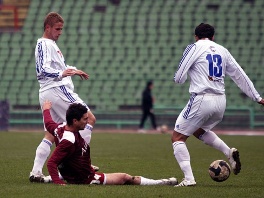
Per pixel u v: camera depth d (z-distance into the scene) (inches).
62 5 5521.7
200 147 2753.4
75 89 4886.8
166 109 4488.2
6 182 1482.5
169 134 3757.4
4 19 5664.4
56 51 1531.7
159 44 5132.9
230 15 5241.1
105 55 5103.3
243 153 2456.9
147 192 1264.8
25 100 4906.5
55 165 1331.2
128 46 5147.6
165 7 5374.0
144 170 1827.0
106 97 4817.9
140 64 5007.4
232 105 4662.9
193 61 1407.5
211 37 1454.2
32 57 5196.9
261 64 4923.7
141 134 3750.0
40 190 1293.1
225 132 4099.4
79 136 1353.3
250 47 5029.5
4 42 5310.0
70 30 5310.0
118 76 4943.4
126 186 1355.8
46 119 1398.9
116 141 3120.1
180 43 5128.0
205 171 1813.5
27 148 2608.3
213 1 5344.5
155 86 4845.0
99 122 4507.9
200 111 1405.0
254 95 1457.9
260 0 5295.3
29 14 5506.9
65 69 1553.9
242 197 1238.9
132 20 5319.9
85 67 5029.5
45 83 1530.5
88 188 1295.5
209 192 1294.3
